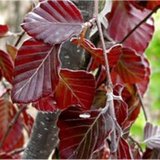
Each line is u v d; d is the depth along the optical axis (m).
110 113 0.61
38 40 0.59
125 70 0.80
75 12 0.61
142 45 0.89
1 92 0.80
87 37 0.70
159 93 2.36
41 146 0.78
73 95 0.69
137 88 0.82
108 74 0.62
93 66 0.74
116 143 0.60
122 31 0.88
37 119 0.77
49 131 0.77
